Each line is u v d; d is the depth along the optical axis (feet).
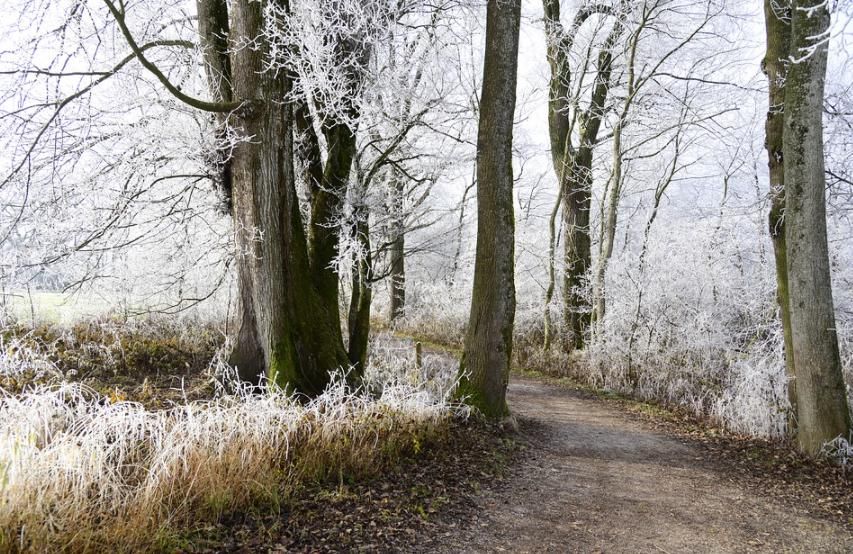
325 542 11.66
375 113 22.33
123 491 11.29
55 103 20.93
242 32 20.22
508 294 23.34
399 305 61.16
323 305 23.27
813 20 19.65
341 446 15.43
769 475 19.34
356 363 25.13
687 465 20.59
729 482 18.66
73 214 22.97
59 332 26.23
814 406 20.65
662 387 34.81
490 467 18.16
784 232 23.18
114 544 9.84
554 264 48.32
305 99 22.22
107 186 23.49
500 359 23.25
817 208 20.45
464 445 19.54
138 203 24.12
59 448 11.00
